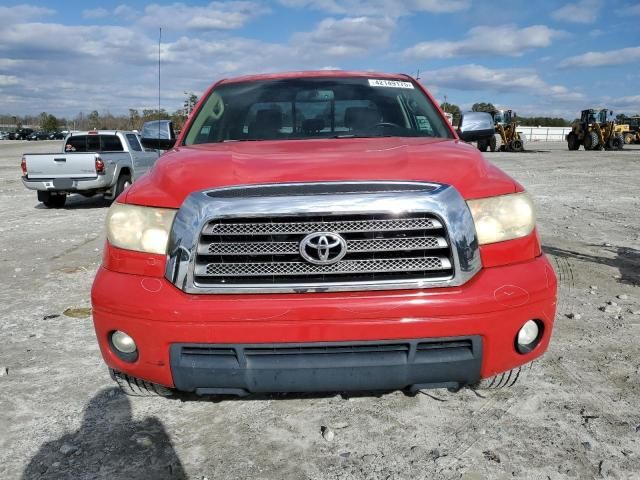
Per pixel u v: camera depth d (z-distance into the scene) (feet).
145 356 7.76
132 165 43.86
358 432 8.72
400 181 7.77
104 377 10.79
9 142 230.07
